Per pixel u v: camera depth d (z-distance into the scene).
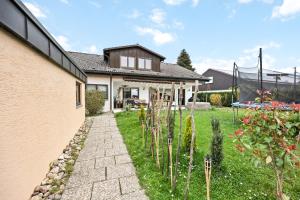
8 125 2.07
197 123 7.45
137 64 15.08
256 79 8.47
